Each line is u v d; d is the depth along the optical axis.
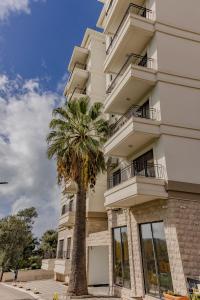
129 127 14.47
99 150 19.67
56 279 29.16
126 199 13.84
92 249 23.06
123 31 16.97
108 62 19.98
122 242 17.12
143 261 14.38
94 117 20.58
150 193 12.75
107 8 27.81
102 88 30.12
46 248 53.03
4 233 43.31
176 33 16.69
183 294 10.91
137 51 18.19
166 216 12.75
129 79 15.23
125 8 19.78
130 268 15.22
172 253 12.02
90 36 32.78
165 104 14.77
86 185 18.39
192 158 14.04
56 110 20.58
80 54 33.44
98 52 32.16
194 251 11.86
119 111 19.38
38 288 21.84
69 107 20.66
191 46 16.75
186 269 11.35
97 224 23.80
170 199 12.74
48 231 57.12
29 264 45.47
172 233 12.20
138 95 16.91
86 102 20.94
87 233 23.36
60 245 30.80
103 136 20.38
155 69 15.65
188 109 15.12
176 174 13.38
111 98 17.91
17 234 44.44
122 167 19.00
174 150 13.88
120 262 17.09
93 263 22.62
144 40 17.06
